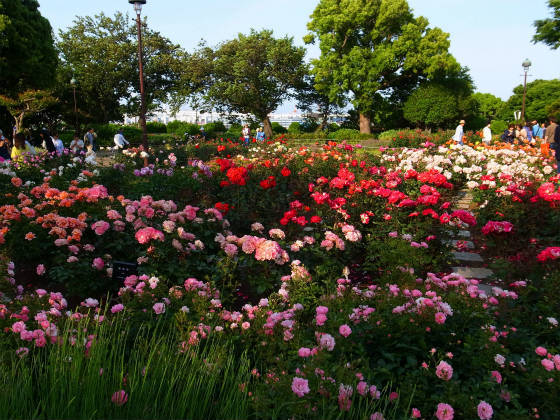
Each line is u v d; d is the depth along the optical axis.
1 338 2.43
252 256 4.19
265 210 6.52
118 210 4.80
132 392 1.92
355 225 5.98
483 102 61.53
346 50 33.88
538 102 50.59
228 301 3.86
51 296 3.07
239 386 2.13
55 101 29.69
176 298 3.25
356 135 28.55
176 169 7.67
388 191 6.04
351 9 31.28
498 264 4.35
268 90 34.84
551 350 2.64
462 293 3.12
